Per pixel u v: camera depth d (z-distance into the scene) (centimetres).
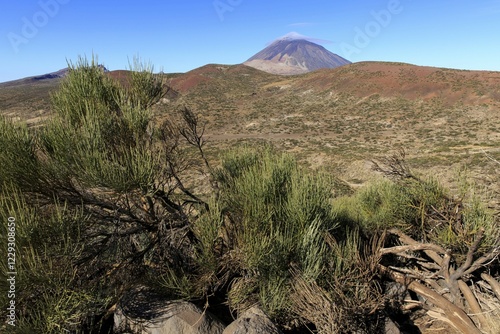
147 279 436
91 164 363
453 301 463
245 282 434
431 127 5438
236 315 445
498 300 438
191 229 464
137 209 481
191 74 12825
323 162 3506
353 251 461
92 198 404
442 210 544
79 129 407
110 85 508
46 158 390
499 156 2620
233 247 445
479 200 525
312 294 394
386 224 609
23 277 291
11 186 340
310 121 6819
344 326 380
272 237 412
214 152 4000
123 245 455
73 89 470
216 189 550
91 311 368
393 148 4075
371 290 428
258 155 611
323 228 456
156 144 492
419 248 499
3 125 373
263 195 464
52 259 324
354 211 721
